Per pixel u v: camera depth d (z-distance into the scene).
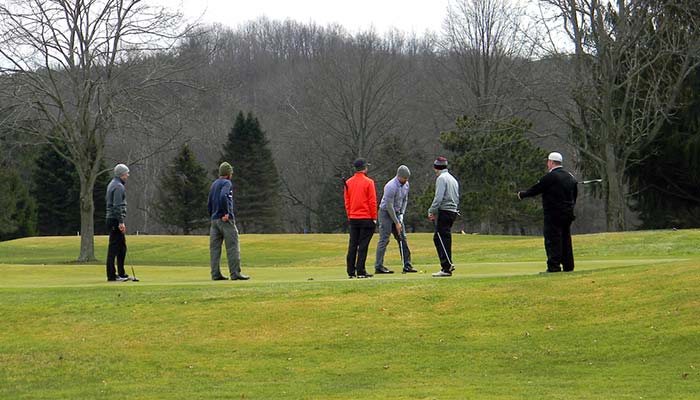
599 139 67.12
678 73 64.81
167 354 17.92
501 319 19.28
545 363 16.84
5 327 19.69
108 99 52.75
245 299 21.05
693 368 15.84
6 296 21.95
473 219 83.00
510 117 78.00
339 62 109.75
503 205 79.81
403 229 28.20
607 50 63.59
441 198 24.38
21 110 51.53
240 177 111.50
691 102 65.06
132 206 124.50
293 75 123.75
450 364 17.05
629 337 17.61
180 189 107.12
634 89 66.75
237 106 118.25
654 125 66.06
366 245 25.72
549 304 19.84
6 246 72.94
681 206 71.38
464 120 82.31
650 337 17.45
